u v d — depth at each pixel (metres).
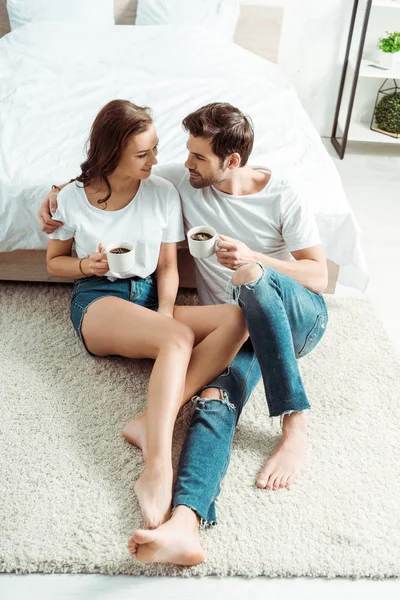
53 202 1.81
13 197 2.09
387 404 1.91
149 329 1.68
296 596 1.41
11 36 3.17
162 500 1.45
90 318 1.81
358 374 2.03
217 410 1.60
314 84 3.85
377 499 1.61
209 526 1.52
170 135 2.47
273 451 1.71
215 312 1.73
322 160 2.40
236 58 3.19
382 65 3.60
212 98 2.84
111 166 1.68
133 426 1.68
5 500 1.56
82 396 1.88
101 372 1.97
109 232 1.81
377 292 2.49
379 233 2.91
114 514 1.54
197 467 1.50
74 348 2.07
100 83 2.90
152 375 1.59
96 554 1.44
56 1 3.28
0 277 2.31
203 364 1.68
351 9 3.59
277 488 1.62
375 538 1.52
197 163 1.71
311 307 1.75
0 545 1.45
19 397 1.87
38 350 2.06
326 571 1.44
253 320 1.60
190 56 3.13
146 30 3.25
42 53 3.05
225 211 1.84
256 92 2.95
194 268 2.08
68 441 1.73
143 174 1.69
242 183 1.81
